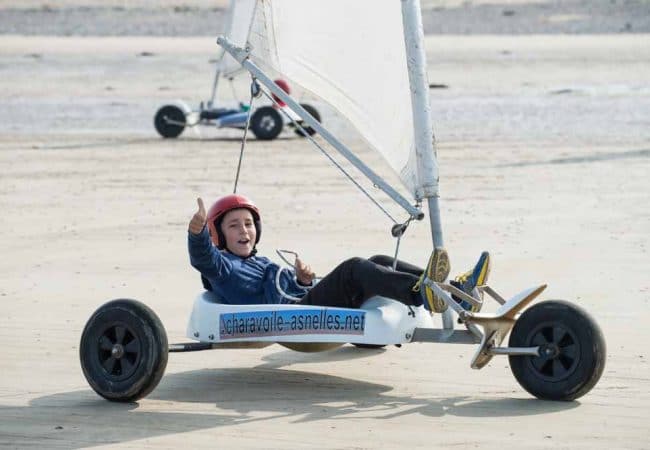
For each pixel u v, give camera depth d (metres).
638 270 28.62
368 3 18.50
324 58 19.09
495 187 45.12
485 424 16.31
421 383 18.95
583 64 116.50
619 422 16.36
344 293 18.28
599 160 53.09
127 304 17.67
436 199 18.31
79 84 102.94
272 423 16.56
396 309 18.00
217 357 21.25
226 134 72.00
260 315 18.17
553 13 197.75
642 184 45.09
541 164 52.19
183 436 15.95
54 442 15.72
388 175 50.31
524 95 89.94
